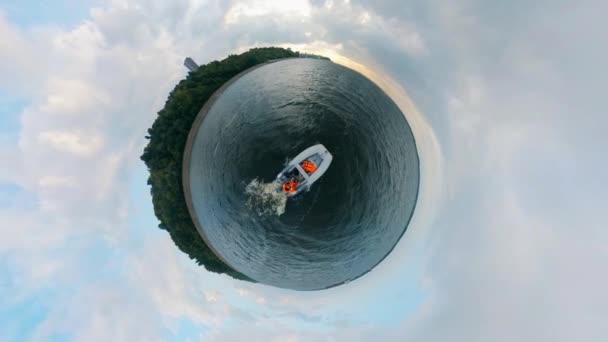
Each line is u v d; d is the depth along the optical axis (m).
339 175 19.27
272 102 21.36
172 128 26.70
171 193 26.53
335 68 23.95
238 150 20.72
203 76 28.42
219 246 24.52
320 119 20.38
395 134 22.95
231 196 20.70
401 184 22.48
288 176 19.27
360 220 19.92
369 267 24.83
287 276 22.77
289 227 19.48
